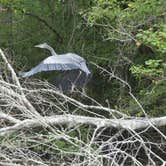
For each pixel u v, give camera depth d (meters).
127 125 10.30
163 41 12.43
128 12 14.04
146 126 10.77
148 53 15.98
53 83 16.69
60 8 19.08
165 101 14.63
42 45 10.41
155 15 13.94
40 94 12.33
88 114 16.08
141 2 13.76
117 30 13.86
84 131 12.30
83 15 15.38
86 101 16.47
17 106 9.70
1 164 9.26
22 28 19.48
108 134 12.38
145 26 14.47
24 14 19.33
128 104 15.08
